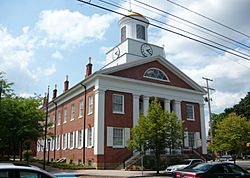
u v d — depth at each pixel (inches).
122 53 1691.7
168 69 1562.5
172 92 1544.0
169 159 1291.8
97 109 1278.3
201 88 1646.2
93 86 1357.0
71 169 1180.5
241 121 1371.8
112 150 1273.4
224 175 545.0
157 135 1063.0
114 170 1183.6
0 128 1182.3
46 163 1376.7
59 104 1775.3
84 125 1384.1
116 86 1354.6
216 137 1429.6
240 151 1358.3
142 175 971.9
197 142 1547.7
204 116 1647.4
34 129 1237.1
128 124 1347.2
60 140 1686.8
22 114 1231.5
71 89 1545.3
